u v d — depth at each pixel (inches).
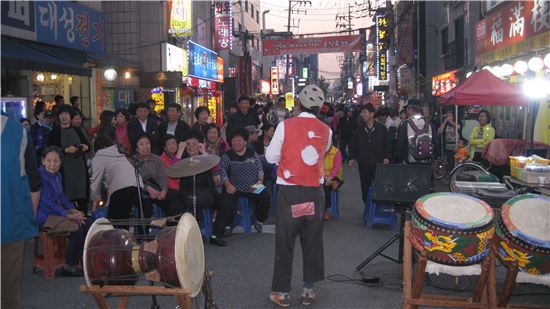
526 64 433.4
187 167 240.7
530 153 364.8
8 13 388.2
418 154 342.0
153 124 382.3
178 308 170.1
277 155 204.4
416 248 174.2
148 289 151.7
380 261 262.7
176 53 795.4
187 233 151.5
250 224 331.3
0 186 152.7
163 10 770.2
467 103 405.1
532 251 168.9
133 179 267.4
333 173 351.3
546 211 177.6
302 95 207.8
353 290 221.9
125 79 684.1
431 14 1147.9
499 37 581.0
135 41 755.4
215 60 1064.2
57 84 510.3
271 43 1211.9
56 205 240.2
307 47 1243.2
